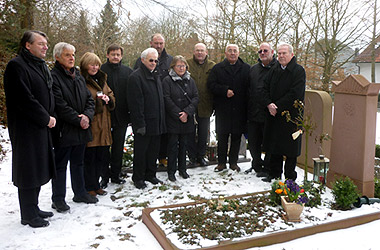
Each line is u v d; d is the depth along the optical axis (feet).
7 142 21.85
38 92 9.61
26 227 10.11
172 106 14.11
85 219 10.83
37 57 9.65
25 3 28.14
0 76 26.13
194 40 47.75
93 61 12.09
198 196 12.91
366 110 12.32
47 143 10.02
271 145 14.14
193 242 8.66
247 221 9.97
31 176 9.66
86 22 35.17
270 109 13.79
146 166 14.28
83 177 12.15
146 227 10.35
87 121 11.07
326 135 14.48
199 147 16.83
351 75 12.84
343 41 42.98
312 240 9.48
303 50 43.34
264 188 13.96
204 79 16.15
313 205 11.43
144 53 13.11
